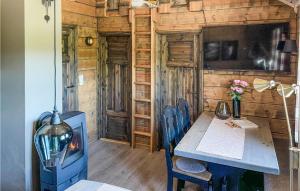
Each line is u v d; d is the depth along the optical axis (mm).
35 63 2602
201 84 3982
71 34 4105
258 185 2723
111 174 3561
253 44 3625
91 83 4633
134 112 4453
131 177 3477
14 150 2656
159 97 4363
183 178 2578
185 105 3436
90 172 3607
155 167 3781
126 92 4648
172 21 4074
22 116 2566
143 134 4395
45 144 1396
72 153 2594
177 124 2992
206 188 2482
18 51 2518
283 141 3426
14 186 2719
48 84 2754
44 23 2664
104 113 4867
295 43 3059
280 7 3438
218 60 3842
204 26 3871
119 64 4633
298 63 3244
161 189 3176
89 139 4695
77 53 4191
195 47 4023
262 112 3668
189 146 2361
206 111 3908
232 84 3662
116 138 4859
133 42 4297
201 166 2652
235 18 3686
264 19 3537
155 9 4094
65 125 1485
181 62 4148
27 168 2635
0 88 2637
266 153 2217
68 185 2545
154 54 4199
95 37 4617
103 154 4246
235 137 2615
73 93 4199
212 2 3783
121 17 4422
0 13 2547
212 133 2742
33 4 2541
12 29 2518
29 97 2564
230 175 2498
